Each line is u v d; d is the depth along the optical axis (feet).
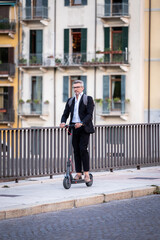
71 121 44.06
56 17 189.16
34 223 32.09
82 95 43.78
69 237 28.25
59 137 50.98
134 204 38.83
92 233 29.14
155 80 183.62
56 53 189.37
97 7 184.85
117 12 183.21
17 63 192.54
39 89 192.34
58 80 190.39
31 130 48.85
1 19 192.03
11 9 192.85
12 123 195.11
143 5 183.73
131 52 183.01
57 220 32.96
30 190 43.04
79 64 185.26
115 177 51.93
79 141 44.24
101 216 34.19
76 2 187.83
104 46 184.03
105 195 40.14
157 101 183.32
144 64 184.34
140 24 181.68
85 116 43.62
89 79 187.42
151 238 27.84
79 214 34.99
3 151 46.83
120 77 185.26
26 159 48.55
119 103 184.44
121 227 30.68
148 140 60.29
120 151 56.59
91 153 53.78
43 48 190.70
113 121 185.57
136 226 30.91
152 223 31.76
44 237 28.35
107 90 185.26
